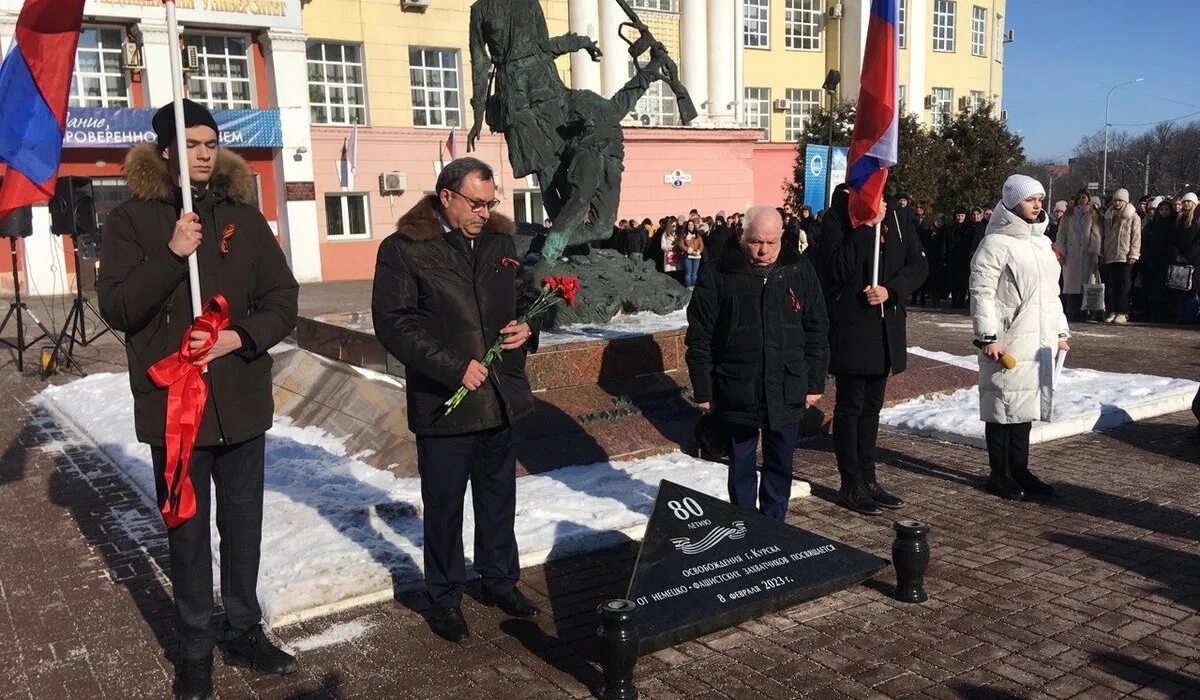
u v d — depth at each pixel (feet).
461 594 12.35
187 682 10.71
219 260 10.57
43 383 32.78
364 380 23.50
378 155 82.17
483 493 12.70
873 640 12.10
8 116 10.76
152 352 10.35
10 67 10.75
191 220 9.84
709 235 57.82
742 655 11.76
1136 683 10.93
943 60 115.34
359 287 74.18
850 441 17.37
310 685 11.11
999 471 18.31
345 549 14.84
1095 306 46.26
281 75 75.36
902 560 13.23
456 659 11.71
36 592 14.17
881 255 16.79
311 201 78.18
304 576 13.83
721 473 18.94
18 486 19.95
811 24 107.45
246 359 10.77
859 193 16.57
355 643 12.17
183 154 9.75
